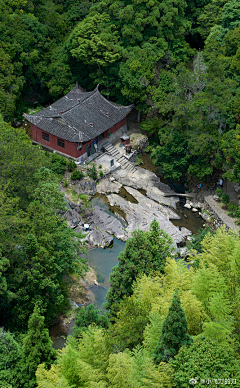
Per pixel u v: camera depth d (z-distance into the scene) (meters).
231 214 66.12
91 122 75.94
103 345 34.81
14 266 47.62
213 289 36.62
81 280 57.25
